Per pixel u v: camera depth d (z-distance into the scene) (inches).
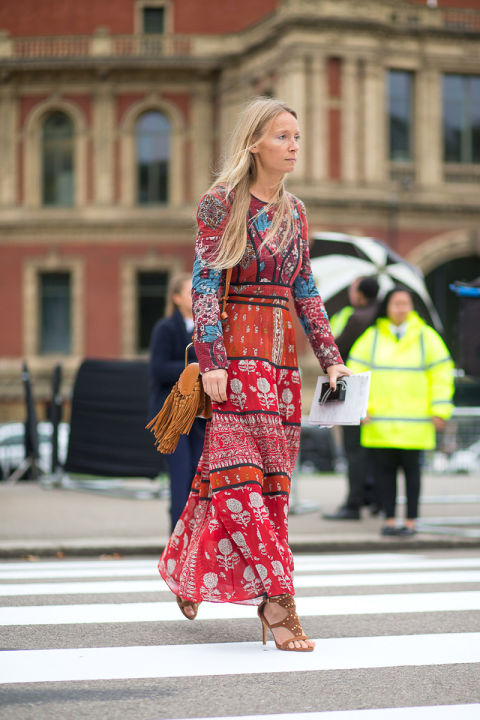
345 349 906.7
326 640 384.8
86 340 3016.7
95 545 723.4
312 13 2608.3
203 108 2997.0
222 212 371.9
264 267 374.3
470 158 2800.2
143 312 3029.0
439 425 775.1
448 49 2746.1
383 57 2674.7
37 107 3029.0
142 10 3134.8
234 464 364.5
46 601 475.8
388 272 1049.5
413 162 2746.1
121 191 3011.8
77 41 3036.4
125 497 1098.1
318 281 1050.1
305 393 2492.6
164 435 386.9
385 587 532.7
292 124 376.8
